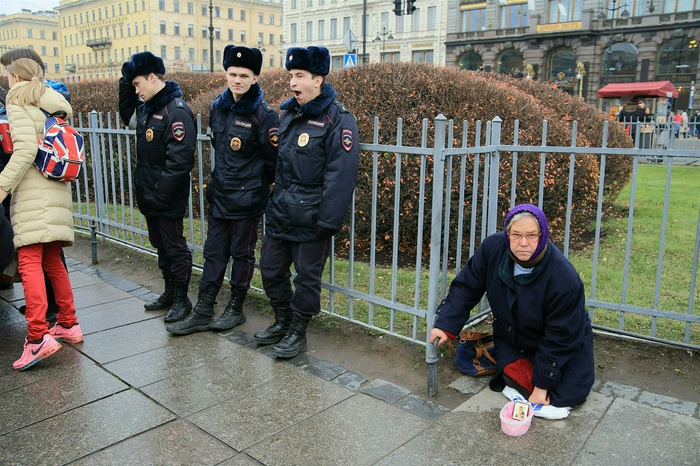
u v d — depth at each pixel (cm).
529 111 586
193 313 394
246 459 248
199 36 7900
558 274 273
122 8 7806
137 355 355
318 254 341
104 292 476
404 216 550
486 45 4531
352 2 5491
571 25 4050
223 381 320
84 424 276
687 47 3756
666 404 289
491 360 324
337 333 383
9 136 371
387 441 261
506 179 548
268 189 390
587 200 666
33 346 334
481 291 312
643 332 378
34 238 331
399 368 334
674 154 320
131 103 437
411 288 476
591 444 257
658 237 665
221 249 393
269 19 8612
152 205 396
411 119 534
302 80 319
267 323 407
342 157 318
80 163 345
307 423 276
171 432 269
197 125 463
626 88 2831
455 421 278
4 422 278
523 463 244
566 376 280
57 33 10012
